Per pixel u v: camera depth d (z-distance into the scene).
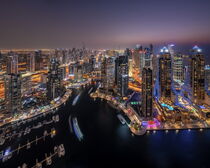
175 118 139.00
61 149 107.31
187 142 117.75
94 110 178.62
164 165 97.94
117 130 135.88
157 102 181.00
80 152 107.44
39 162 96.06
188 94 193.50
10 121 144.00
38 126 138.00
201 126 133.75
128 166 96.69
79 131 133.38
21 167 91.56
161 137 123.31
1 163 95.12
